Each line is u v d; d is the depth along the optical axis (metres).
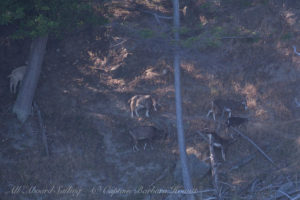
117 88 20.88
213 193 15.79
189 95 20.53
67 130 18.41
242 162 17.08
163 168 17.02
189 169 15.97
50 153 17.42
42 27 16.22
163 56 22.11
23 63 21.73
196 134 18.52
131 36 20.05
